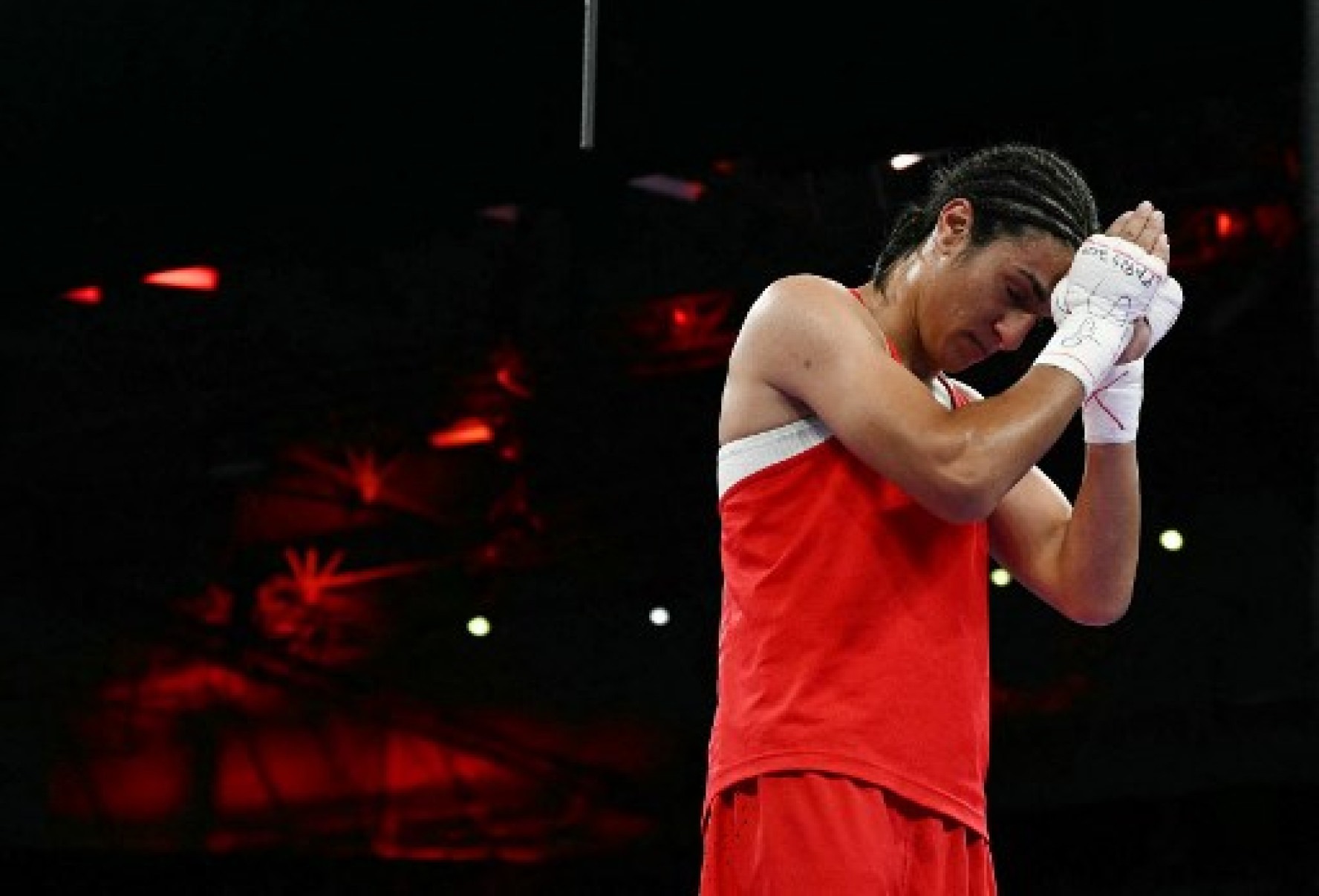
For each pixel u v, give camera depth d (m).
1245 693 28.06
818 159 14.37
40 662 32.44
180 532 30.95
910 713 5.59
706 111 14.05
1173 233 22.23
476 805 33.91
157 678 33.44
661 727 32.72
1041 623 29.61
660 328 24.67
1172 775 28.59
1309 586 27.52
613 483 28.42
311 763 33.94
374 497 29.83
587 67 8.59
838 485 5.75
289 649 32.38
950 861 5.60
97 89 16.00
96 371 27.66
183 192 15.77
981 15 13.43
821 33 13.77
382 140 15.13
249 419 28.14
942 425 5.49
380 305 26.28
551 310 25.08
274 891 32.59
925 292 5.89
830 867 5.42
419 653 33.06
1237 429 25.61
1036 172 5.89
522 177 14.76
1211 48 12.80
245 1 15.64
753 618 5.75
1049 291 5.80
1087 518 6.18
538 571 31.67
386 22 15.18
